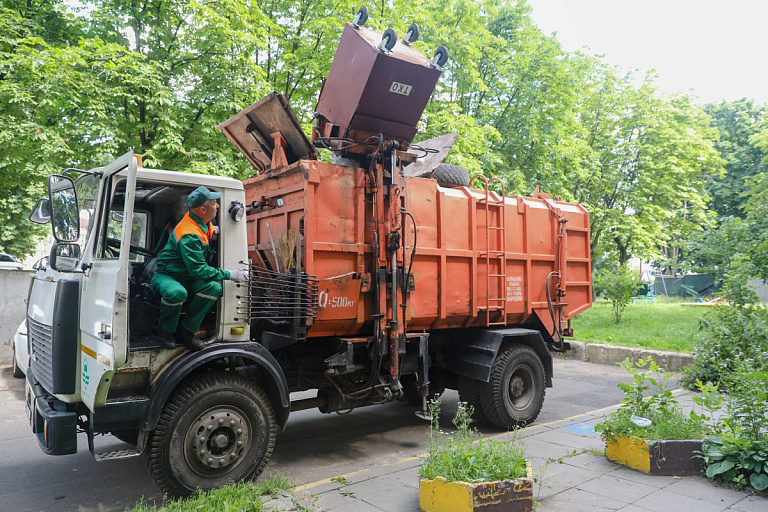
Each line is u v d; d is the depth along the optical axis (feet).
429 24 46.37
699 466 15.62
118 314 12.57
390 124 19.26
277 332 17.17
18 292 37.01
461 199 21.50
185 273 13.99
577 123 59.26
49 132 32.30
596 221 64.03
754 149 85.15
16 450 19.29
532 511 12.85
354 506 13.64
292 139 18.45
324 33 40.22
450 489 12.42
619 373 34.06
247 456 14.93
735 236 34.86
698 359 28.58
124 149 36.50
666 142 65.21
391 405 26.53
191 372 14.78
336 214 17.71
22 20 38.01
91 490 15.47
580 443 19.22
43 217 18.72
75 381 14.06
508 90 55.42
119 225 14.39
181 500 13.55
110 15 37.52
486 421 21.94
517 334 22.08
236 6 35.45
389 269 18.67
